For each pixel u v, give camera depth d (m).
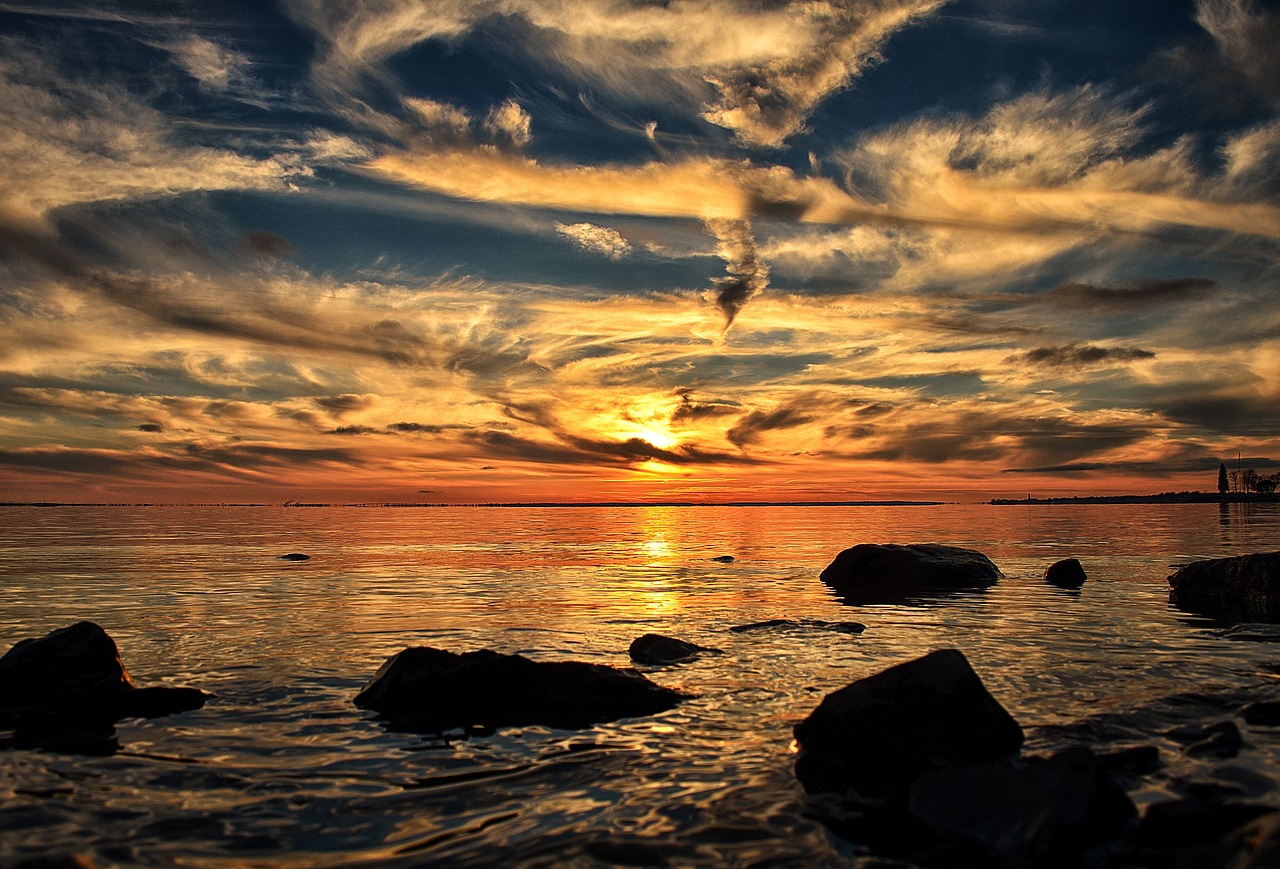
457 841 5.06
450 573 25.09
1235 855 4.48
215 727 7.83
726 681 9.75
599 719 8.09
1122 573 23.66
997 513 110.88
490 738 7.46
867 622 14.55
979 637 12.77
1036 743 6.94
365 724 7.94
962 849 4.93
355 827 5.31
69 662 8.93
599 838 5.10
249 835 5.17
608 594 19.45
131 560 29.70
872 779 6.25
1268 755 6.48
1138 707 8.06
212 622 14.72
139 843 5.02
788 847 4.96
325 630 13.83
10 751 7.01
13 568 26.23
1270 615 15.12
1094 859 4.67
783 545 41.53
